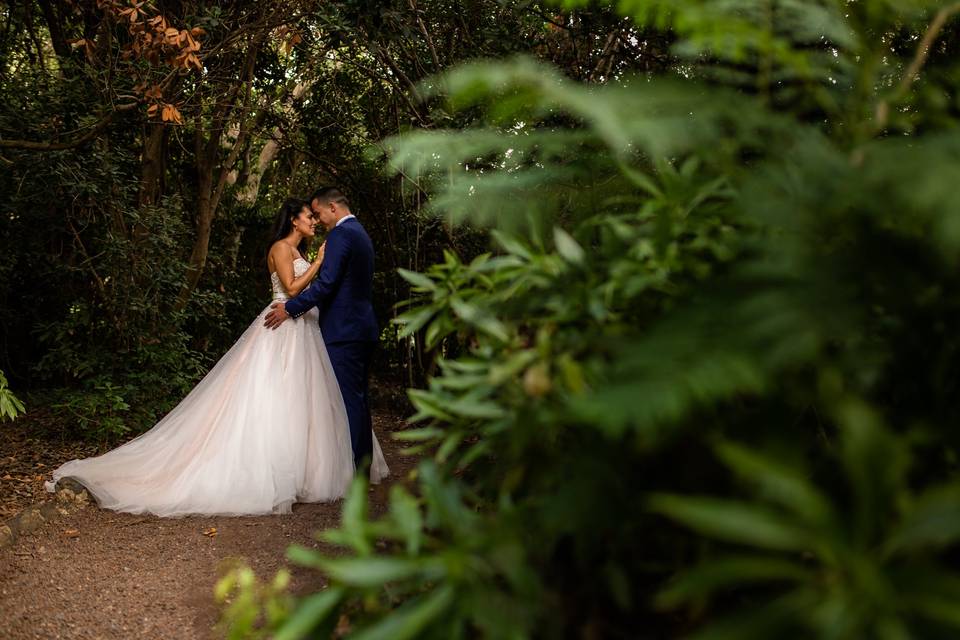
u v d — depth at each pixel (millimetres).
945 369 796
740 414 837
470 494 1064
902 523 553
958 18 1250
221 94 6297
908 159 688
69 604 2736
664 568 894
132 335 5773
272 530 3635
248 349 4215
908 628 537
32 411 5926
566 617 893
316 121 7398
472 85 850
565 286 1030
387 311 7887
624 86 854
